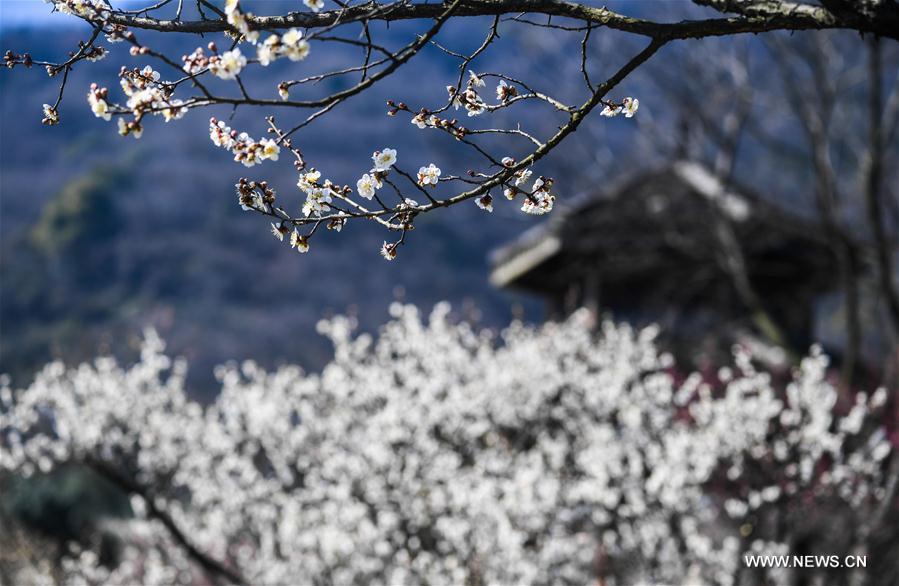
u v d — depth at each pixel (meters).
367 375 14.42
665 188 20.80
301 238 3.95
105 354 15.22
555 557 12.40
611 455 12.84
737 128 22.09
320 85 77.88
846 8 4.19
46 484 22.27
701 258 20.48
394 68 3.74
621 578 13.38
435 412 13.85
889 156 23.45
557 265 21.03
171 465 14.45
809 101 21.22
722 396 17.31
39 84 91.69
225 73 3.52
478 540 12.07
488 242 73.19
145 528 15.24
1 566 14.77
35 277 70.38
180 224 75.25
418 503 12.91
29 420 13.85
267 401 14.63
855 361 17.88
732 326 20.00
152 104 3.58
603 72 27.06
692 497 12.62
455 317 16.27
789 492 12.60
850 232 20.67
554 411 14.64
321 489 13.47
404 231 4.04
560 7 4.23
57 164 84.25
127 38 3.44
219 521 14.62
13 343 62.62
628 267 20.52
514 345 15.56
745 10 4.32
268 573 13.77
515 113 31.95
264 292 70.50
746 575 13.04
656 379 14.55
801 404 13.29
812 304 21.22
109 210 75.00
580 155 30.22
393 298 70.38
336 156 79.12
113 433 13.98
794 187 28.70
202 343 64.44
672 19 24.94
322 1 3.86
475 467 13.69
